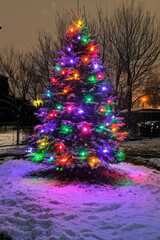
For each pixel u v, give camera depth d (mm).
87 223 3750
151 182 6551
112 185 6004
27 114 20859
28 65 16422
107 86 6539
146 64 17609
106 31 16625
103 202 4695
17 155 10922
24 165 8352
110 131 6277
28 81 15961
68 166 6168
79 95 6406
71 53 6562
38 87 16031
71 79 6211
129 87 16891
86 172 6414
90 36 7086
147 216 4047
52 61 15867
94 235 3367
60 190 5445
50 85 6727
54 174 6586
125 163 9125
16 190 5406
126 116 18906
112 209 4387
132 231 3494
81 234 3400
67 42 6875
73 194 5180
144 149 13398
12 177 6656
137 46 17266
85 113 6262
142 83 18000
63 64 6617
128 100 17922
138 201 4832
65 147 5945
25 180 6320
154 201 4832
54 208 4332
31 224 3730
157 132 19938
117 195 5211
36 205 4461
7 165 8398
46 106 6973
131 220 3865
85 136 6133
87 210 4258
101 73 6449
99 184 5961
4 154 11156
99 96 6426
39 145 6336
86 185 5840
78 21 7027
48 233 3475
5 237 3463
